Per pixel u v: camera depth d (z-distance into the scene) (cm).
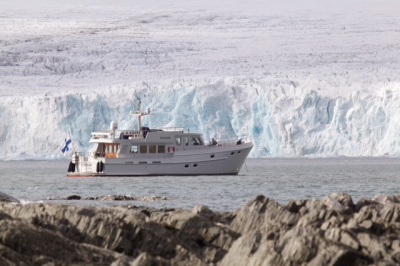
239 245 7462
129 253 7812
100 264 7225
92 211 8475
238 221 8775
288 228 7900
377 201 9756
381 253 7275
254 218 8681
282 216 8631
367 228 8375
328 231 7631
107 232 7938
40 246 7381
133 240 7906
